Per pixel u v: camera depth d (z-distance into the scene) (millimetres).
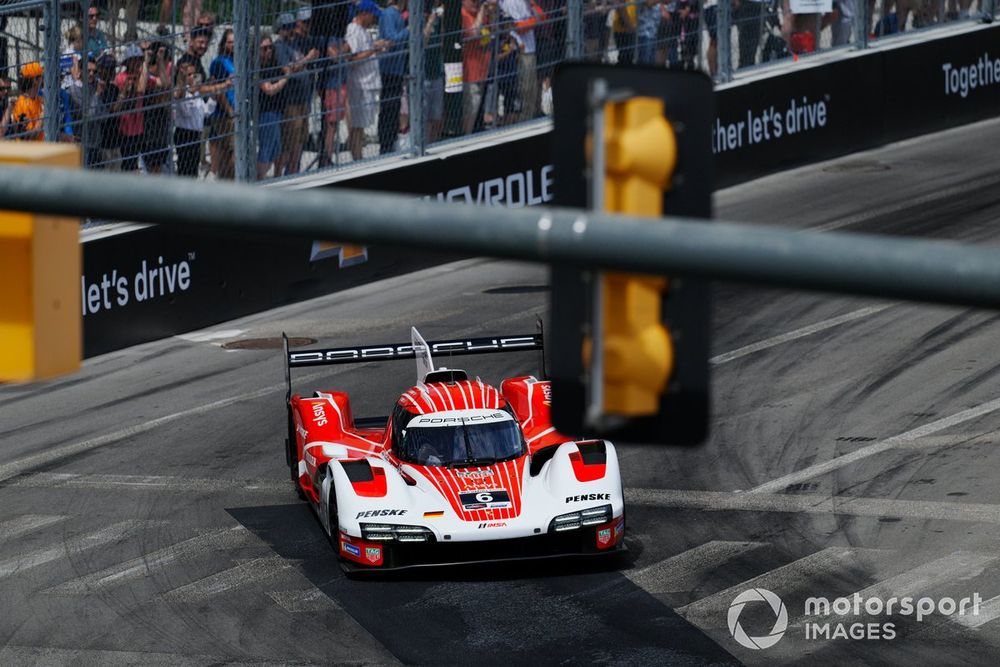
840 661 35906
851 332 67750
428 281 84312
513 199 90688
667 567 42812
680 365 11773
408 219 11344
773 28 103750
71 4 69438
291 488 52219
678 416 11789
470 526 41875
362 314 77688
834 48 108000
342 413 50062
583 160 11969
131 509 50250
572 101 11977
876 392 59094
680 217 11961
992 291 10023
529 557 42250
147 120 73125
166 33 73812
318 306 80188
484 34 88500
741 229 10641
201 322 76438
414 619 39781
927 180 97000
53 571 44656
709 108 12000
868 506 47000
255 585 42844
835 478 49844
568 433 12078
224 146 77438
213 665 37312
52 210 12141
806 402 58375
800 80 103562
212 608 41219
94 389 66188
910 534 44344
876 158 105562
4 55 68125
